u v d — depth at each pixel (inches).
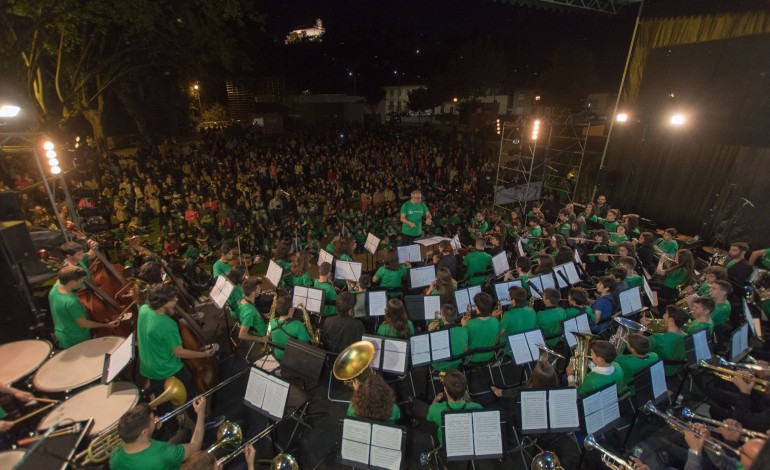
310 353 178.5
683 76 476.1
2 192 220.5
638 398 203.3
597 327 235.9
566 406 149.5
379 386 146.6
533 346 190.4
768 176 406.6
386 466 138.9
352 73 1993.1
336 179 881.5
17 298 215.6
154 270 199.8
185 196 757.3
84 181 776.9
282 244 322.0
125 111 1429.6
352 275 283.3
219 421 188.1
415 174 944.3
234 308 246.4
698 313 207.3
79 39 704.4
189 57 785.6
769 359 214.1
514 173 770.8
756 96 410.0
